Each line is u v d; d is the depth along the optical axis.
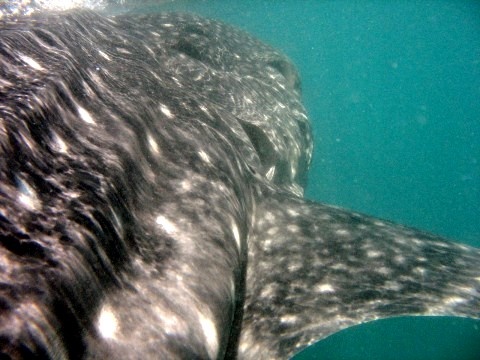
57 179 1.83
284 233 3.76
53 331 1.29
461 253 3.70
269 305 2.90
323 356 19.45
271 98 7.93
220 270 2.39
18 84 2.18
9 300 1.23
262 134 6.43
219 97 6.36
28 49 2.67
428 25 90.00
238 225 3.04
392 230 3.97
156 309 1.83
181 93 4.29
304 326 2.72
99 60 3.56
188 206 2.64
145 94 3.45
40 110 2.04
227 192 3.15
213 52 7.68
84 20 4.54
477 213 57.28
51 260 1.45
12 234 1.42
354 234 3.80
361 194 49.25
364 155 77.81
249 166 4.40
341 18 83.69
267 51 9.59
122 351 1.54
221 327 2.17
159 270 2.05
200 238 2.45
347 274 3.23
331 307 2.88
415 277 3.22
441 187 70.38
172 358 1.70
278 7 53.78
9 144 1.70
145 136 2.85
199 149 3.34
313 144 9.19
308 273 3.24
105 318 1.59
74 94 2.50
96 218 1.80
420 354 21.25
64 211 1.69
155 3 22.61
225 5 35.31
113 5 17.45
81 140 2.21
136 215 2.21
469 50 122.81
